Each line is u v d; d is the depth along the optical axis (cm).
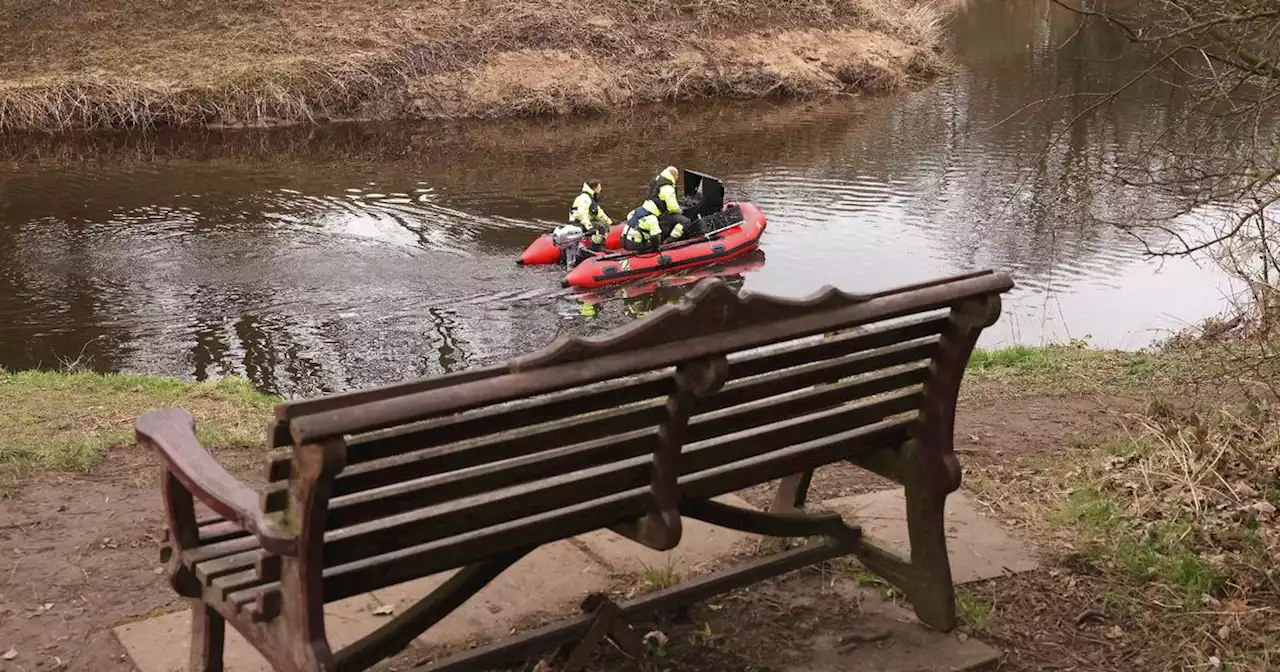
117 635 387
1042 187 1788
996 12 3734
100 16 2650
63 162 2072
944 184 1906
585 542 449
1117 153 1797
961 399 687
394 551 290
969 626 393
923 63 2947
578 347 285
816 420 355
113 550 457
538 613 397
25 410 645
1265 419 557
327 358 1158
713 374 306
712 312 305
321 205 1794
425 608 317
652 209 1477
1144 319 1267
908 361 364
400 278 1434
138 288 1358
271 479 261
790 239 1630
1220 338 830
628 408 313
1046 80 2742
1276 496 482
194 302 1316
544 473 304
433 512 292
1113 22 607
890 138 2292
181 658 373
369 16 2780
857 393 358
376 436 268
